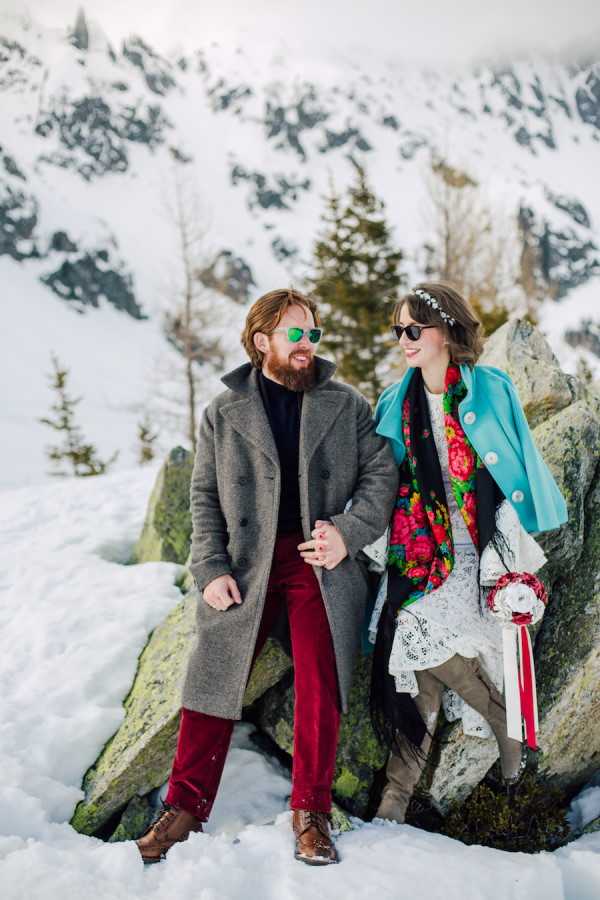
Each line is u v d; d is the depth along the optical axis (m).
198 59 191.25
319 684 2.61
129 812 2.86
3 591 4.39
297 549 2.86
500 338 4.02
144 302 104.25
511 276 17.75
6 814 2.62
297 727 2.60
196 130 165.88
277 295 2.92
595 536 3.12
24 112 150.62
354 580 2.81
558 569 3.13
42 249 105.25
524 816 2.89
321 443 2.91
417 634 2.64
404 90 198.62
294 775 2.54
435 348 2.79
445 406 2.79
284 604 2.93
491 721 2.72
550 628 3.03
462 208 18.31
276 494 2.83
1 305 92.19
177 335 24.48
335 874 2.30
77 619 3.76
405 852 2.42
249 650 2.74
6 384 67.00
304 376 2.91
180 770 2.65
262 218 143.62
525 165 178.75
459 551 2.73
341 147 164.25
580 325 95.69
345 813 2.72
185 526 4.64
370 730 2.91
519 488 2.70
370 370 21.12
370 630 2.87
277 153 160.50
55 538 5.29
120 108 155.50
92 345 89.06
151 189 140.75
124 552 5.17
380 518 2.81
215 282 25.50
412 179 154.62
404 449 2.94
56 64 159.25
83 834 2.74
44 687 3.27
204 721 2.72
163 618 3.71
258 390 2.99
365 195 22.11
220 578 2.82
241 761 3.06
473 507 2.74
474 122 194.88
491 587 2.67
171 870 2.36
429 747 2.83
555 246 122.50
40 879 2.26
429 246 19.28
